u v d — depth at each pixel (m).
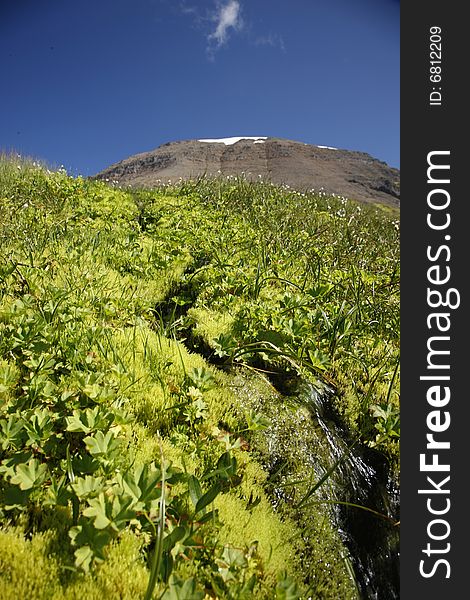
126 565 2.07
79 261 5.74
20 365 3.37
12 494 2.21
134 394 3.31
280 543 2.61
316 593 2.52
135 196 14.25
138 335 4.16
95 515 2.05
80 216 8.28
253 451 3.23
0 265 4.80
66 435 2.75
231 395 3.62
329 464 3.32
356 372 4.37
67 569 2.00
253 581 2.09
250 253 6.89
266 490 2.96
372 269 7.67
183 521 2.32
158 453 2.81
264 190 13.62
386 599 2.78
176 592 1.82
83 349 3.55
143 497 2.23
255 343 4.03
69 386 3.17
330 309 5.17
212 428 3.12
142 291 5.59
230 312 4.91
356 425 3.81
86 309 4.20
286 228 9.37
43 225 6.97
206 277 5.75
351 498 3.18
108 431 2.68
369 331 5.28
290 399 3.78
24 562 1.96
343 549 2.83
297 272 6.66
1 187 9.75
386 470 3.48
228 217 9.70
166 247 7.14
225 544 2.36
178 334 4.62
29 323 3.57
